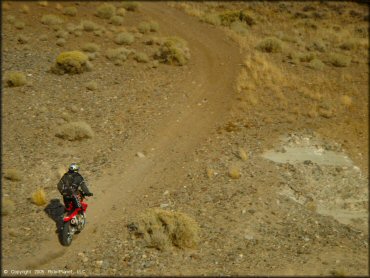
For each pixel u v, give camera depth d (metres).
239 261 8.34
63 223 9.34
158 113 17.89
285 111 18.30
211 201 10.97
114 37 28.58
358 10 43.34
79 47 25.64
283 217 10.58
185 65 24.83
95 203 10.95
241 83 21.48
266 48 28.69
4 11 30.67
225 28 35.19
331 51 30.08
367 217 11.64
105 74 21.78
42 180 11.85
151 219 9.32
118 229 9.61
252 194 11.43
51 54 23.78
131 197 11.32
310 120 17.47
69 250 8.79
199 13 39.62
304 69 25.12
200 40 31.28
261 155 14.14
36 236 9.25
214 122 17.16
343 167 13.94
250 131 16.14
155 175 12.69
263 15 41.56
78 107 17.59
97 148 14.30
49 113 16.67
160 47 27.31
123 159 13.68
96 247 8.88
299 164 13.73
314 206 11.45
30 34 26.73
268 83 21.55
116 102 18.56
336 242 9.70
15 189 11.22
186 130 16.39
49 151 13.66
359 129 17.00
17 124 15.45
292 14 41.94
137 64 23.91
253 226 9.91
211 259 8.41
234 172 12.29
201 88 21.33
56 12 32.66
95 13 34.28
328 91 21.31
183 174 12.68
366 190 12.91
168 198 11.19
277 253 8.82
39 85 19.33
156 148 14.71
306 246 9.29
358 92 21.55
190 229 8.90
